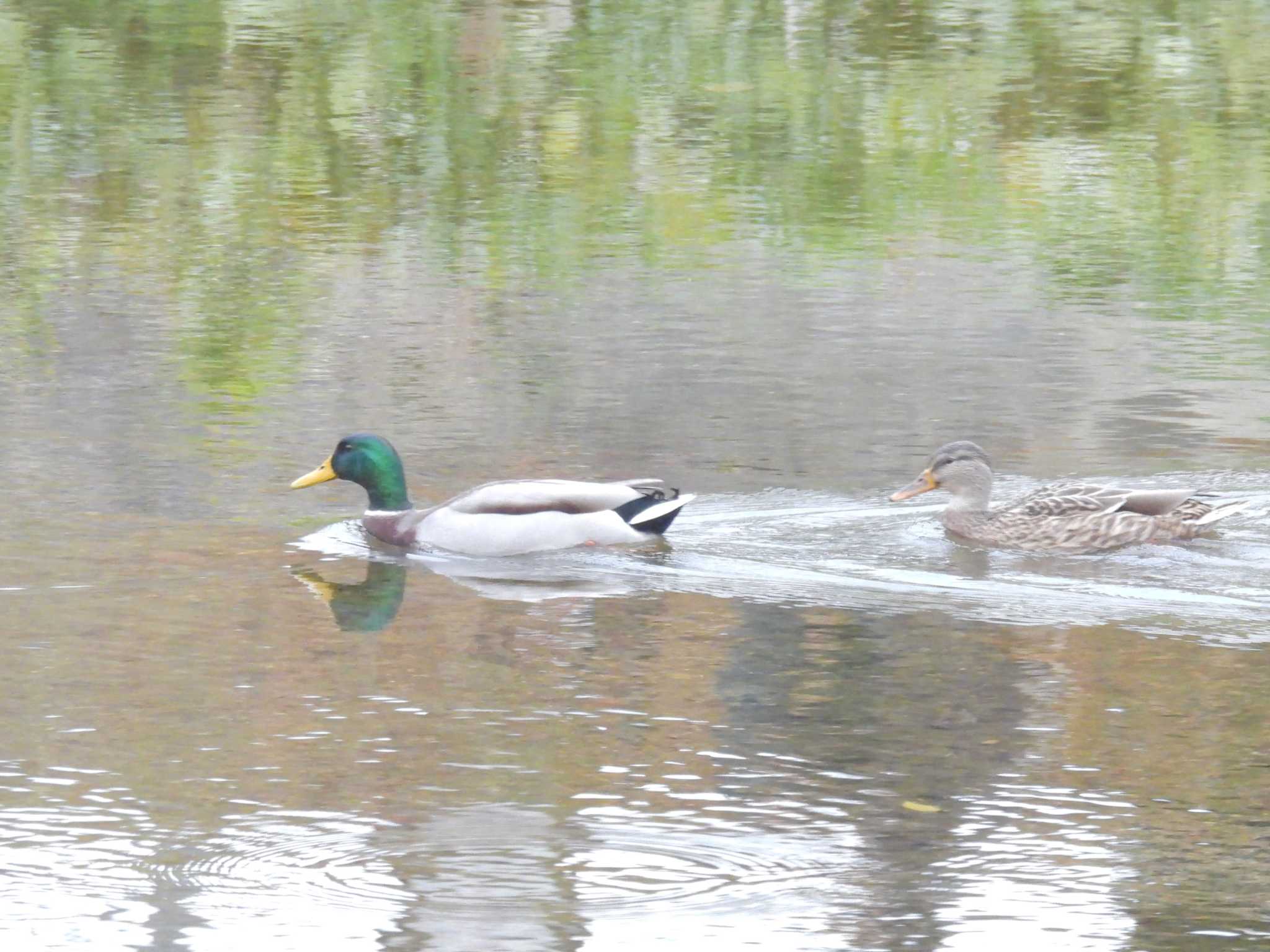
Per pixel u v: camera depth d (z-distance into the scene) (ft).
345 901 29.22
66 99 119.34
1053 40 142.00
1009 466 56.34
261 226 91.76
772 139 111.96
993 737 36.01
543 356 69.82
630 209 96.12
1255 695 38.27
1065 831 31.86
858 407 63.21
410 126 114.21
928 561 47.85
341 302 78.02
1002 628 42.60
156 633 41.86
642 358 69.56
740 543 49.32
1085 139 112.88
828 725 36.60
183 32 140.67
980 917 28.94
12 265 83.20
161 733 35.94
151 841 31.24
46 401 63.00
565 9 150.71
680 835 31.68
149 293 79.15
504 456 57.31
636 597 44.96
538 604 44.50
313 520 51.26
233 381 66.18
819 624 42.93
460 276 82.89
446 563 48.03
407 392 64.75
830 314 76.84
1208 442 59.06
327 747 35.27
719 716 37.04
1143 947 27.96
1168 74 131.03
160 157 105.50
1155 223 94.17
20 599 44.01
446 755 34.96
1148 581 46.16
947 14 151.84
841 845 31.32
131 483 54.08
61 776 33.81
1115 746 35.55
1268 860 30.91
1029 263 86.12
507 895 29.48
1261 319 76.28
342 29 142.61
